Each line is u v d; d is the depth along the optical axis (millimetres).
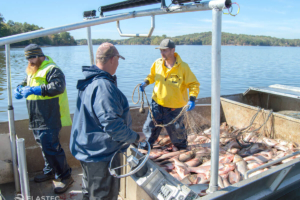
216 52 1780
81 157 2021
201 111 5004
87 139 1955
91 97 1874
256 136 4383
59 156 2926
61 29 2039
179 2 1920
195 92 3375
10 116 2535
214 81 1839
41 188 3061
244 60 35906
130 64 27734
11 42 1914
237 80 17828
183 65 3391
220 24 1735
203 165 3408
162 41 3328
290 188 2842
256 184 2389
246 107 4699
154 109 3670
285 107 5336
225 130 4719
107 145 1962
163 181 2262
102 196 2076
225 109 5184
